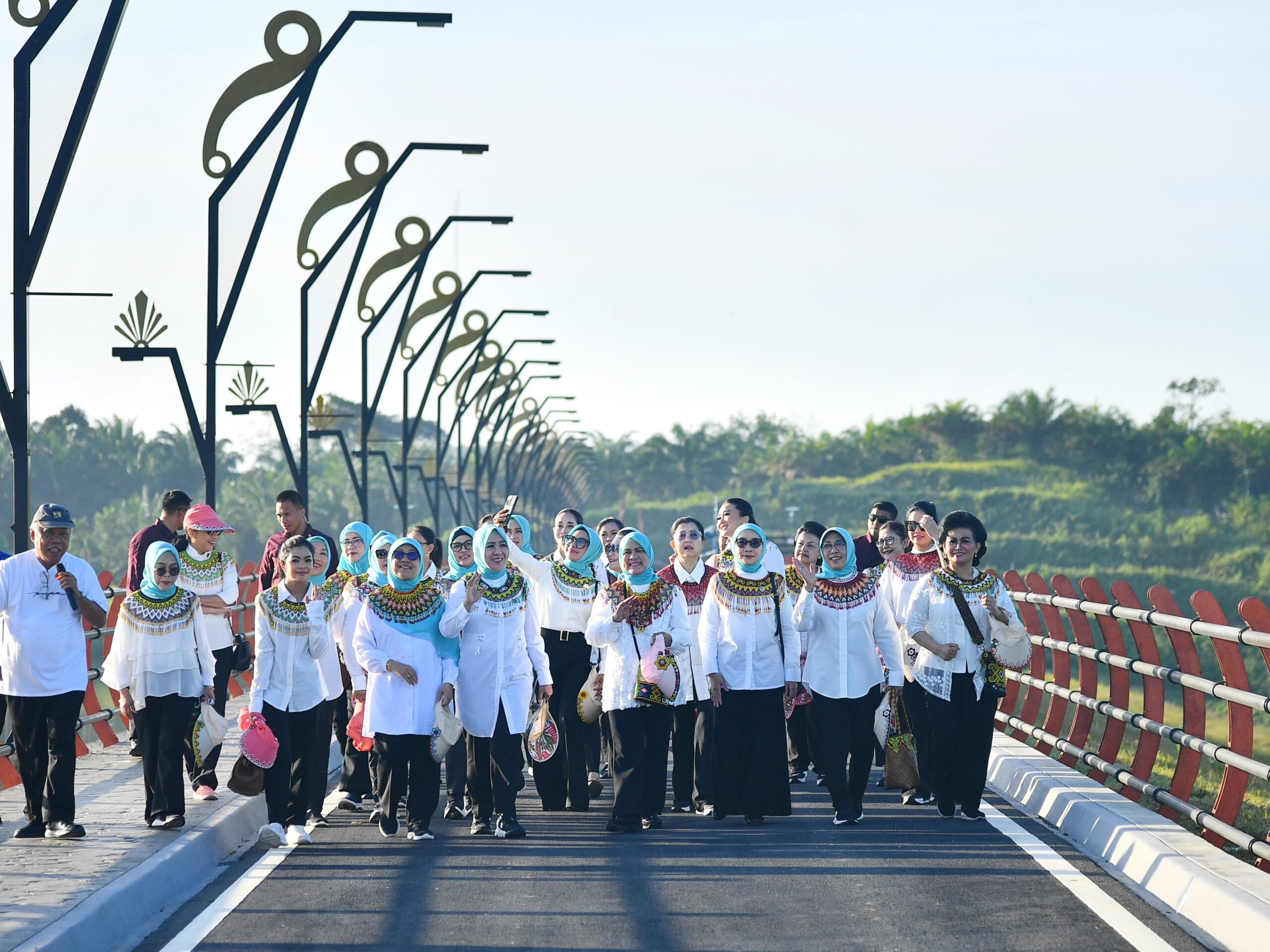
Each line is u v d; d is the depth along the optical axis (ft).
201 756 67.62
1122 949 47.50
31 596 64.23
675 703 71.41
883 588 75.20
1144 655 74.13
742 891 56.75
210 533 82.74
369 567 88.48
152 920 54.08
